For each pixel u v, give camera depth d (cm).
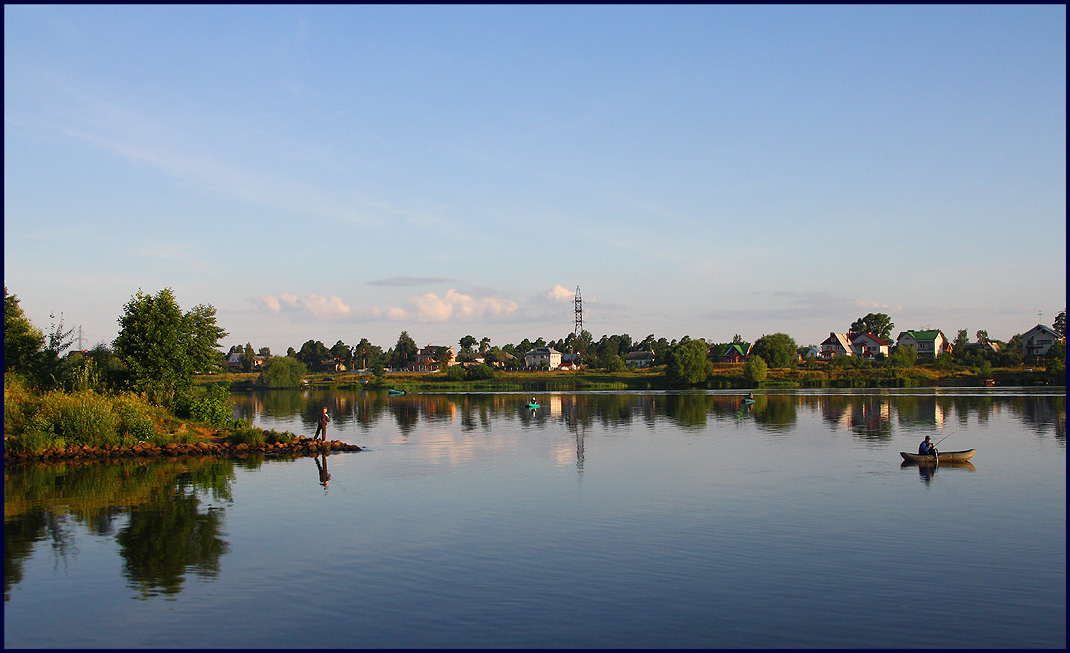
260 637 2080
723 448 5809
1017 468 4672
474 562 2725
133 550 2900
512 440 6581
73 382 6462
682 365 18062
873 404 10412
